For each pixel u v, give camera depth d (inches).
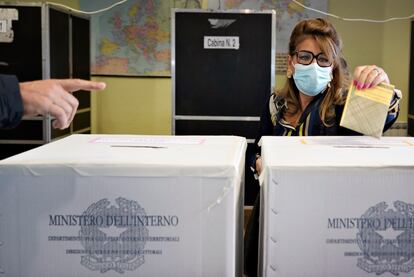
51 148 35.6
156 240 29.5
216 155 32.2
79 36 191.2
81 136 43.4
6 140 163.5
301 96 64.4
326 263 29.6
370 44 200.2
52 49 163.9
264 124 67.9
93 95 210.1
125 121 211.3
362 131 41.0
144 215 29.3
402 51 199.6
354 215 29.3
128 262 29.8
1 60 160.9
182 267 29.5
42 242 30.0
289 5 198.7
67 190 29.5
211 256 29.3
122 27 204.8
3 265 30.4
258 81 162.4
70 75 181.6
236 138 42.0
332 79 62.5
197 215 29.0
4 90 27.4
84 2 203.8
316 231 29.4
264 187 30.2
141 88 209.0
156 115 210.2
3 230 30.1
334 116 59.2
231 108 163.5
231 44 160.7
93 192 29.4
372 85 41.1
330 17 199.6
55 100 28.6
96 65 207.9
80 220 29.7
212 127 164.4
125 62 207.3
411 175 29.0
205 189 28.8
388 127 50.1
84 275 30.1
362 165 29.2
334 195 29.1
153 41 205.2
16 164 29.6
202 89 162.9
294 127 62.2
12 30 159.2
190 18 160.1
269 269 29.8
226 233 29.0
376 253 29.6
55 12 165.6
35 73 160.9
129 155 32.2
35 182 29.6
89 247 29.8
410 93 181.2
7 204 29.8
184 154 32.6
